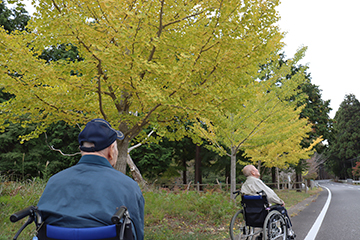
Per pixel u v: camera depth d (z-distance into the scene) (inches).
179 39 228.5
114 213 48.6
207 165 1105.4
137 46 195.8
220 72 232.4
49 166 662.5
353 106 2459.4
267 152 650.2
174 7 217.9
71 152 713.6
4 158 644.1
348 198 555.5
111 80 206.2
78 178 52.2
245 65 235.1
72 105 241.8
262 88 371.6
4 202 236.5
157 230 232.2
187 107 222.2
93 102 259.1
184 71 198.8
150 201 328.8
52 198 50.8
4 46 197.2
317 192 804.6
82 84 224.7
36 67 202.5
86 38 197.9
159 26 230.5
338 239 210.1
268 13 221.9
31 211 48.2
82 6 206.5
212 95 221.6
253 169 194.2
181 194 392.5
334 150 2573.8
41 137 715.4
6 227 193.3
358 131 2375.7
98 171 53.7
